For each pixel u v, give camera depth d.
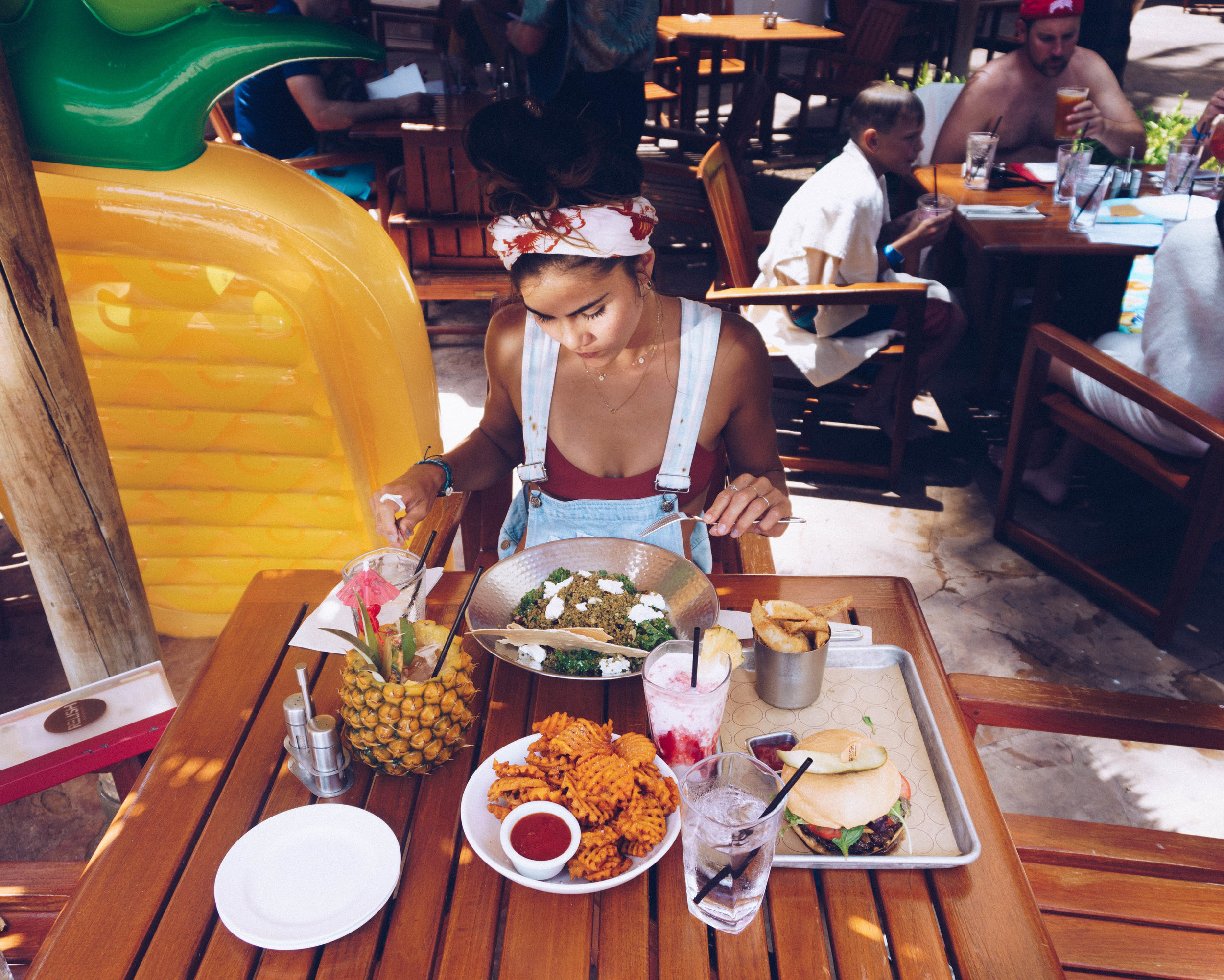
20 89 1.86
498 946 1.25
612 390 1.77
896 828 1.16
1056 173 3.85
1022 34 4.38
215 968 1.04
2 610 2.90
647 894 1.11
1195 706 1.54
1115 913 1.47
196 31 1.88
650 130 4.86
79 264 2.26
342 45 1.96
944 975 1.02
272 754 1.32
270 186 2.26
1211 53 10.23
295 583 1.68
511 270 1.43
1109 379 2.72
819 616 1.33
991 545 3.37
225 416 2.49
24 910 1.46
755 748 1.24
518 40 2.56
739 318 1.80
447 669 1.21
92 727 1.66
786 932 1.06
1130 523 3.46
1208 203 3.52
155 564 2.79
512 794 1.17
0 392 1.87
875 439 3.99
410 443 2.57
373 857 1.14
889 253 3.46
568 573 1.56
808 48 6.66
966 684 1.58
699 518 1.53
